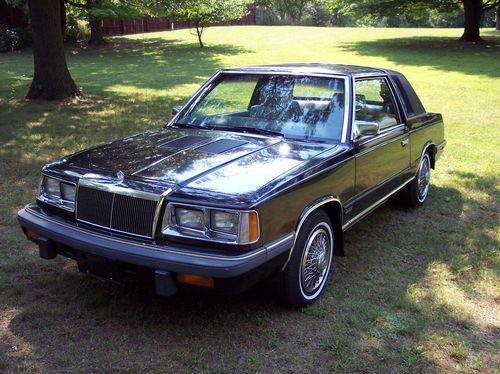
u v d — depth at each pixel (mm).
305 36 36188
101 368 3057
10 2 25781
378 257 4715
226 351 3260
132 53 27453
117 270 3303
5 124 9922
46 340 3312
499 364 3229
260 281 3379
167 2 27812
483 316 3771
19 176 6676
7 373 2979
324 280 3988
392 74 5602
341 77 4551
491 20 52625
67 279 4117
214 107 4848
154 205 3215
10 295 3840
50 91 12812
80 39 34312
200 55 26078
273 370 3100
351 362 3189
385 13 29906
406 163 5445
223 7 29562
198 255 3092
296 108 4535
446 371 3143
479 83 16734
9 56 26547
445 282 4270
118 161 3738
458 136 9758
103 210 3404
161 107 12211
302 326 3566
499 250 4887
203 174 3441
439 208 6066
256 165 3633
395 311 3797
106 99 13328
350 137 4238
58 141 8617
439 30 40188
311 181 3656
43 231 3586
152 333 3430
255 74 4910
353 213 4371
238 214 3104
